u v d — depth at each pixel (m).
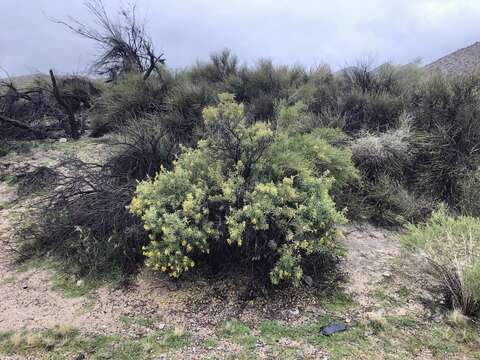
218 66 11.34
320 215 4.05
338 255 4.34
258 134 4.61
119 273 4.24
